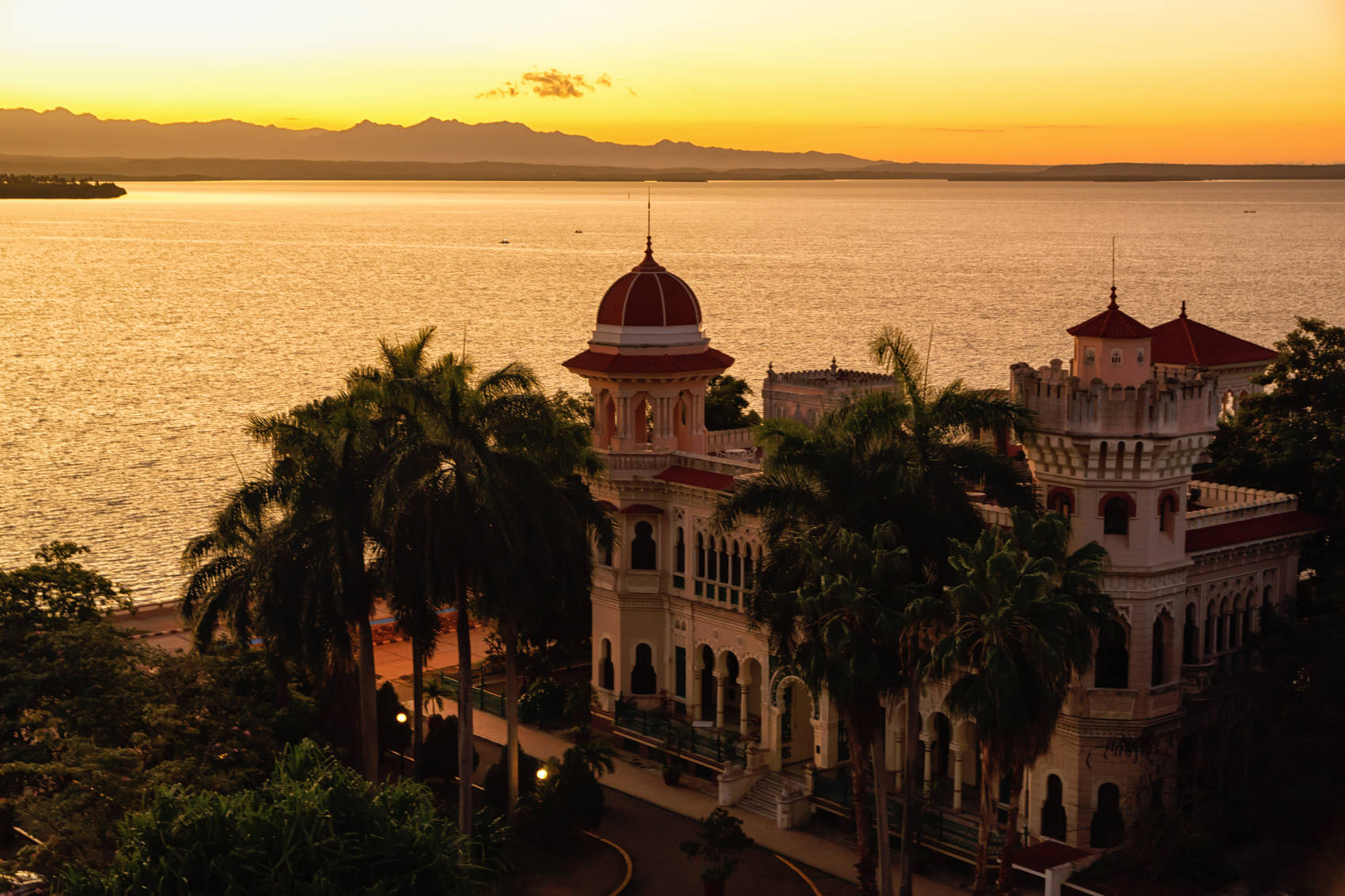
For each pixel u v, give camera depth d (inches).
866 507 1827.0
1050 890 1860.2
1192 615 2080.5
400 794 1499.8
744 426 3804.1
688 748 2447.1
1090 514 1987.0
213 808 1407.5
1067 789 2010.3
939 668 1593.3
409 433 2076.8
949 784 2237.9
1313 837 1872.5
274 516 2524.6
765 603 1841.8
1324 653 1937.7
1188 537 2073.1
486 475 1939.0
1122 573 1969.7
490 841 1989.4
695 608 2517.2
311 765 1541.6
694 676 2551.7
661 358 2549.2
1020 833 2042.3
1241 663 2118.6
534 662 2847.0
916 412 1879.9
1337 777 1844.2
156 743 2042.3
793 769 2383.1
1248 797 1889.8
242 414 7421.3
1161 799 1959.9
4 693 2086.6
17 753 2036.2
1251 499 2269.9
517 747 2212.1
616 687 2635.3
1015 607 1565.0
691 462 2529.5
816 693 1733.5
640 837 2215.8
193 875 1353.3
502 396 2058.3
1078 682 1979.6
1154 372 2105.1
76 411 7504.9
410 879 1379.2
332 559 2105.1
